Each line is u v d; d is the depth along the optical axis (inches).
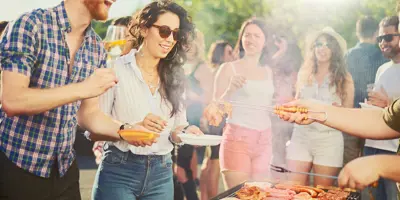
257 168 143.6
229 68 149.7
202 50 164.6
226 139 145.0
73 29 83.4
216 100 149.6
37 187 85.1
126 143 100.6
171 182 108.0
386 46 145.5
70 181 90.2
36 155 83.9
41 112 78.1
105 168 102.5
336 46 149.8
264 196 101.4
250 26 149.3
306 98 152.2
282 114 86.7
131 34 112.2
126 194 102.0
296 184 114.7
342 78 149.5
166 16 105.9
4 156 83.3
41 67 80.3
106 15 83.1
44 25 79.4
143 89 105.0
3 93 76.2
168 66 108.7
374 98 146.5
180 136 104.0
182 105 111.0
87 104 94.7
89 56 85.9
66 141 86.7
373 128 76.1
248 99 145.2
